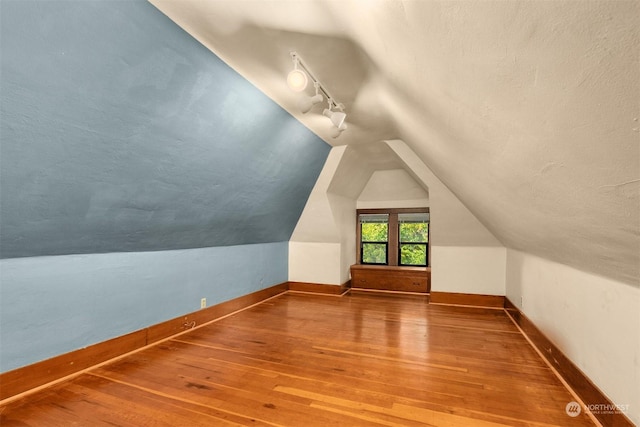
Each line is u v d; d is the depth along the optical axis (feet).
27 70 4.17
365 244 18.83
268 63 6.48
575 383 6.42
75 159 5.57
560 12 1.71
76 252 7.41
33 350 6.66
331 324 11.25
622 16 1.47
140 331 8.94
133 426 5.39
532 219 5.80
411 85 5.17
